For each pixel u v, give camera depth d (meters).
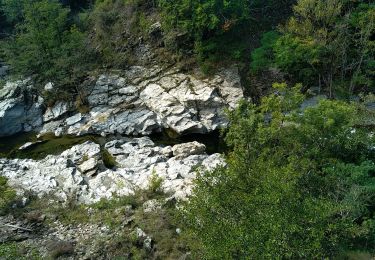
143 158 31.16
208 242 14.73
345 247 18.45
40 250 21.97
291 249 13.48
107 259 21.16
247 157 20.64
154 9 44.59
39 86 40.94
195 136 35.25
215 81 38.50
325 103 22.70
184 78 39.50
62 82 40.31
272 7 43.25
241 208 15.39
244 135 22.53
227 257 13.92
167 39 41.78
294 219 14.02
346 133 22.41
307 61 35.50
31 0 39.62
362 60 34.50
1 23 52.41
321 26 35.56
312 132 21.92
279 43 35.78
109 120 36.84
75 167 30.16
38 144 35.38
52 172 29.55
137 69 42.00
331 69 35.00
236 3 38.94
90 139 35.62
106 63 43.47
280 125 22.70
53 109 39.25
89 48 44.72
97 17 46.09
